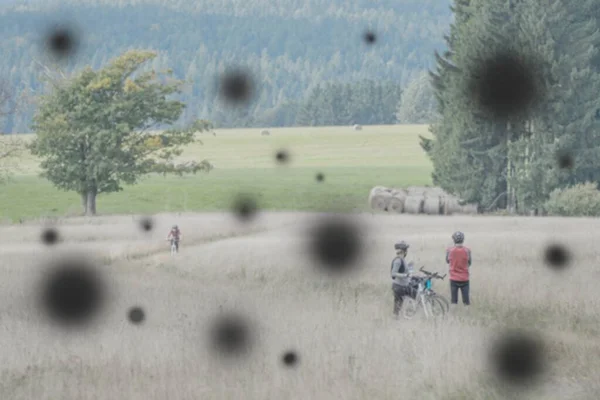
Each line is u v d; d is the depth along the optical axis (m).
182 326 64.88
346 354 54.81
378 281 98.50
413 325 65.69
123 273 110.88
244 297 85.75
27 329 62.84
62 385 47.47
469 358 52.19
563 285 89.12
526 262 110.62
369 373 50.00
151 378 48.84
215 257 125.69
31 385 47.59
